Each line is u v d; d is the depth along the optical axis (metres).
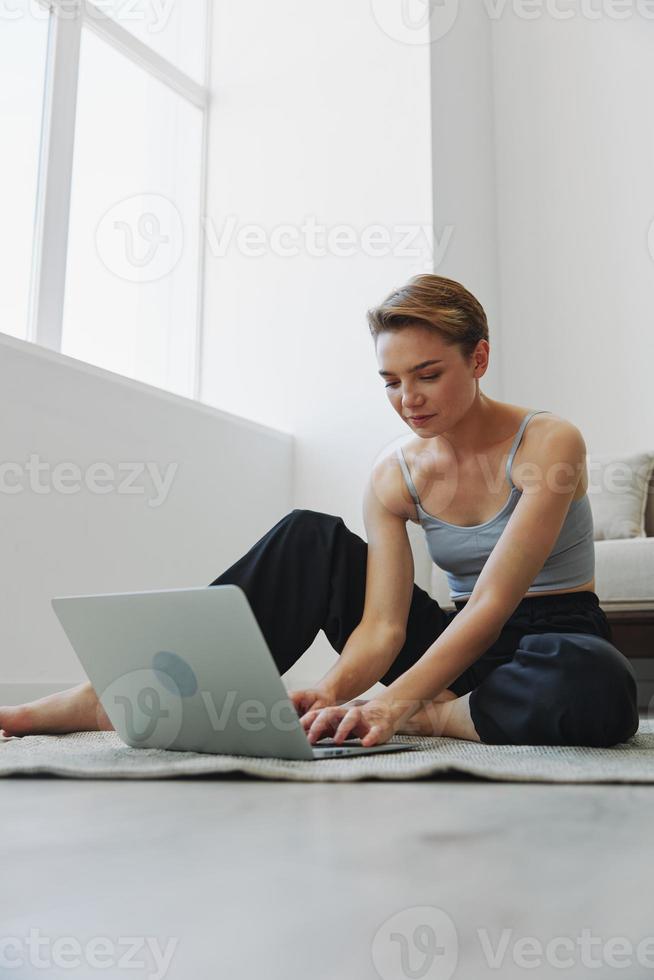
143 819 0.74
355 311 3.70
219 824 0.72
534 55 4.30
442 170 3.73
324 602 1.46
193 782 0.97
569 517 1.50
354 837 0.66
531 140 4.25
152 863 0.57
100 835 0.67
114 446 2.72
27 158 2.93
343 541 1.50
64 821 0.73
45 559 2.45
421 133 3.69
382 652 1.43
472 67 4.15
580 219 4.12
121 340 3.35
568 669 1.26
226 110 3.99
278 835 0.67
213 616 1.06
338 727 1.19
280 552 1.46
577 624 1.47
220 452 3.23
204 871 0.55
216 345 3.88
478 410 1.49
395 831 0.68
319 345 3.73
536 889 0.50
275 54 3.97
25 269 2.89
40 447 2.45
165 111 3.74
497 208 4.27
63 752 1.17
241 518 3.34
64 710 1.42
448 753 1.17
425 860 0.58
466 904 0.47
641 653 2.85
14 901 0.48
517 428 1.49
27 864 0.57
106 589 2.66
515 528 1.38
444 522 1.54
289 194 3.86
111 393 2.71
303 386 3.74
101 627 1.17
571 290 4.10
